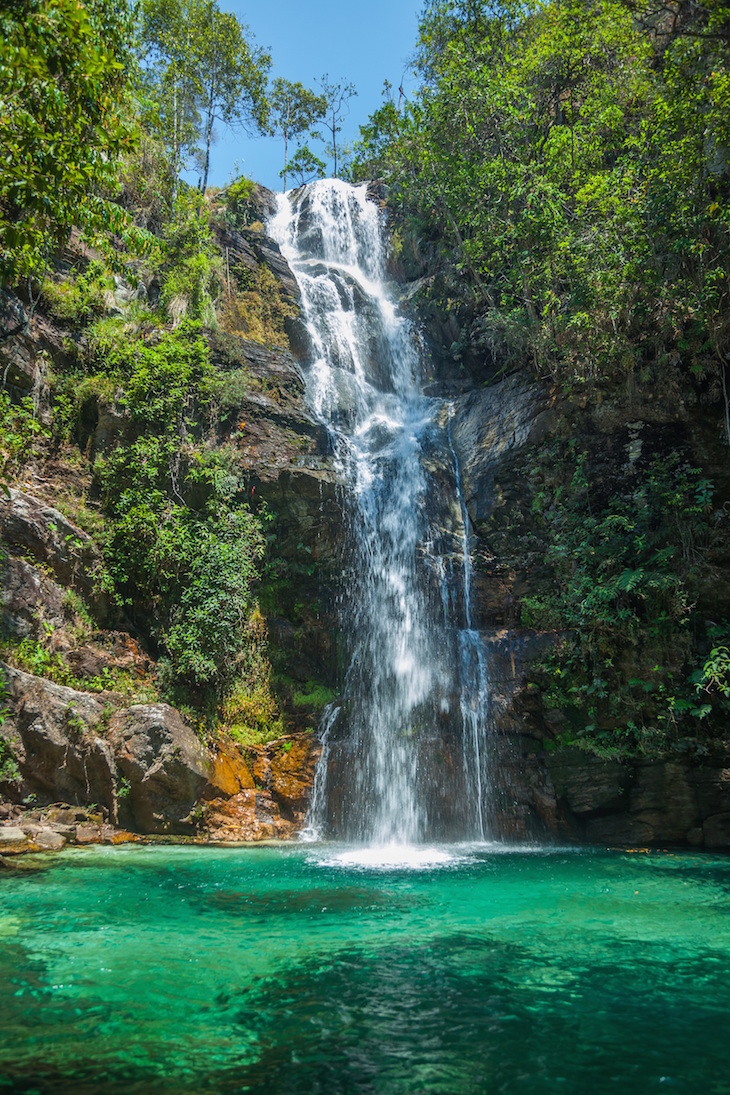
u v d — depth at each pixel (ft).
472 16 67.31
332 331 69.67
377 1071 12.37
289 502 49.52
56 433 45.24
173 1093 11.46
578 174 51.78
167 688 41.14
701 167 44.93
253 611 46.88
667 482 46.03
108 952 18.38
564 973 17.33
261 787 40.45
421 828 41.27
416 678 47.24
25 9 24.53
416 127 64.64
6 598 36.27
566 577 46.80
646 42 55.42
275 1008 15.06
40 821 33.73
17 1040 13.35
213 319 56.49
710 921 22.21
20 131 27.37
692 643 42.27
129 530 43.62
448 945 19.52
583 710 42.93
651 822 39.81
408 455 57.06
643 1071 12.48
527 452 51.67
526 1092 11.68
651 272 44.47
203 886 26.16
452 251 67.97
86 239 32.86
